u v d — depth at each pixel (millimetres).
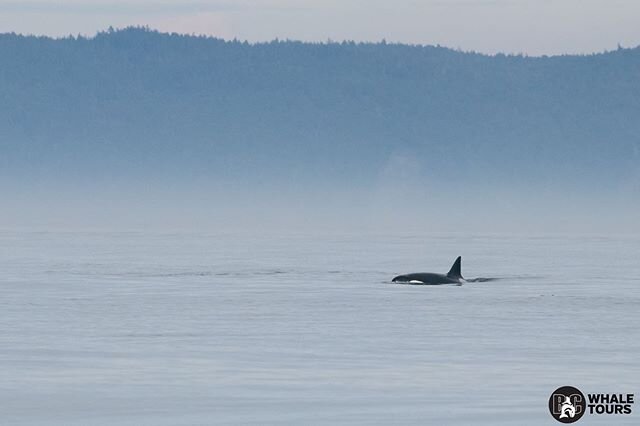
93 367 139125
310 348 155500
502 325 180875
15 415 113938
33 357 146750
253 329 175125
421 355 149375
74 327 177250
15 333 169875
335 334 169500
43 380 130750
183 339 163875
